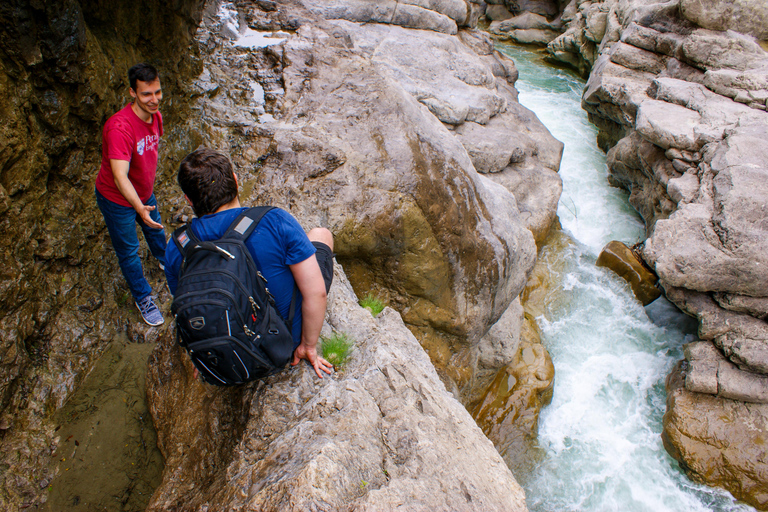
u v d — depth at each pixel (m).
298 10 6.96
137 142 2.91
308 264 2.09
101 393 3.11
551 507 6.32
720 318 7.09
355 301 3.52
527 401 6.82
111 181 2.96
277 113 5.11
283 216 2.06
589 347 8.02
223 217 2.02
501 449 6.58
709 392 6.86
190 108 4.99
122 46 4.40
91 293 3.54
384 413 2.44
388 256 4.58
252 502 1.91
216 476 2.42
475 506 2.16
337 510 1.87
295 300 2.28
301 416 2.35
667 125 8.55
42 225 3.31
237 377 2.02
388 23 8.73
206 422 2.66
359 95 5.17
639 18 10.95
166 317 3.74
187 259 1.96
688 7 9.79
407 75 7.94
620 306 8.45
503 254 5.30
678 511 6.32
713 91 9.23
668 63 10.27
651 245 7.43
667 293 7.57
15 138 3.03
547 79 14.76
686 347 7.43
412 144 4.72
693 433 6.66
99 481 2.69
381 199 4.39
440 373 5.22
